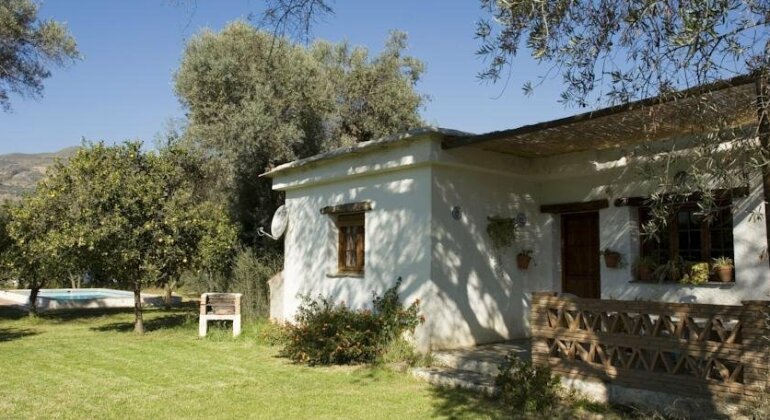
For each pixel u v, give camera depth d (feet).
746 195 23.94
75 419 19.88
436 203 30.14
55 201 38.73
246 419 20.07
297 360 30.81
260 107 51.55
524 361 24.75
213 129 52.42
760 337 17.34
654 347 20.04
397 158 31.48
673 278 27.55
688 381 19.03
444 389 24.50
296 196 41.57
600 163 30.01
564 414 20.26
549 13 15.06
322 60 67.05
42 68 55.42
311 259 39.19
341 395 23.50
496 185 32.99
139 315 42.57
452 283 30.40
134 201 38.81
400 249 31.63
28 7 52.08
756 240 24.39
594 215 33.14
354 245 36.76
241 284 47.34
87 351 34.14
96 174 38.73
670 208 16.30
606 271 30.53
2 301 74.90
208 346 36.06
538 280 34.53
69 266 39.73
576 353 22.63
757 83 13.24
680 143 15.38
